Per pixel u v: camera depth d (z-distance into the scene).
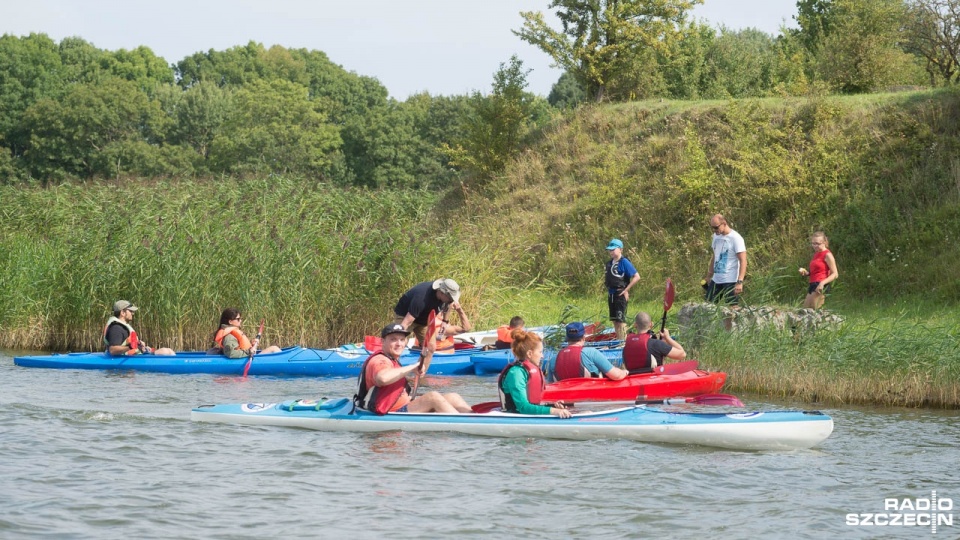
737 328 16.64
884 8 33.50
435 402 12.72
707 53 42.59
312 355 18.17
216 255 20.86
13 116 98.75
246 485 9.89
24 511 8.84
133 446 11.51
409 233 21.12
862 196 24.75
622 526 8.80
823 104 28.22
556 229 30.73
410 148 87.44
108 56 125.12
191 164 90.44
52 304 22.16
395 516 8.95
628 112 35.47
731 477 10.45
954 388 14.41
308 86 126.62
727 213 26.95
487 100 38.19
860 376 14.97
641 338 14.84
